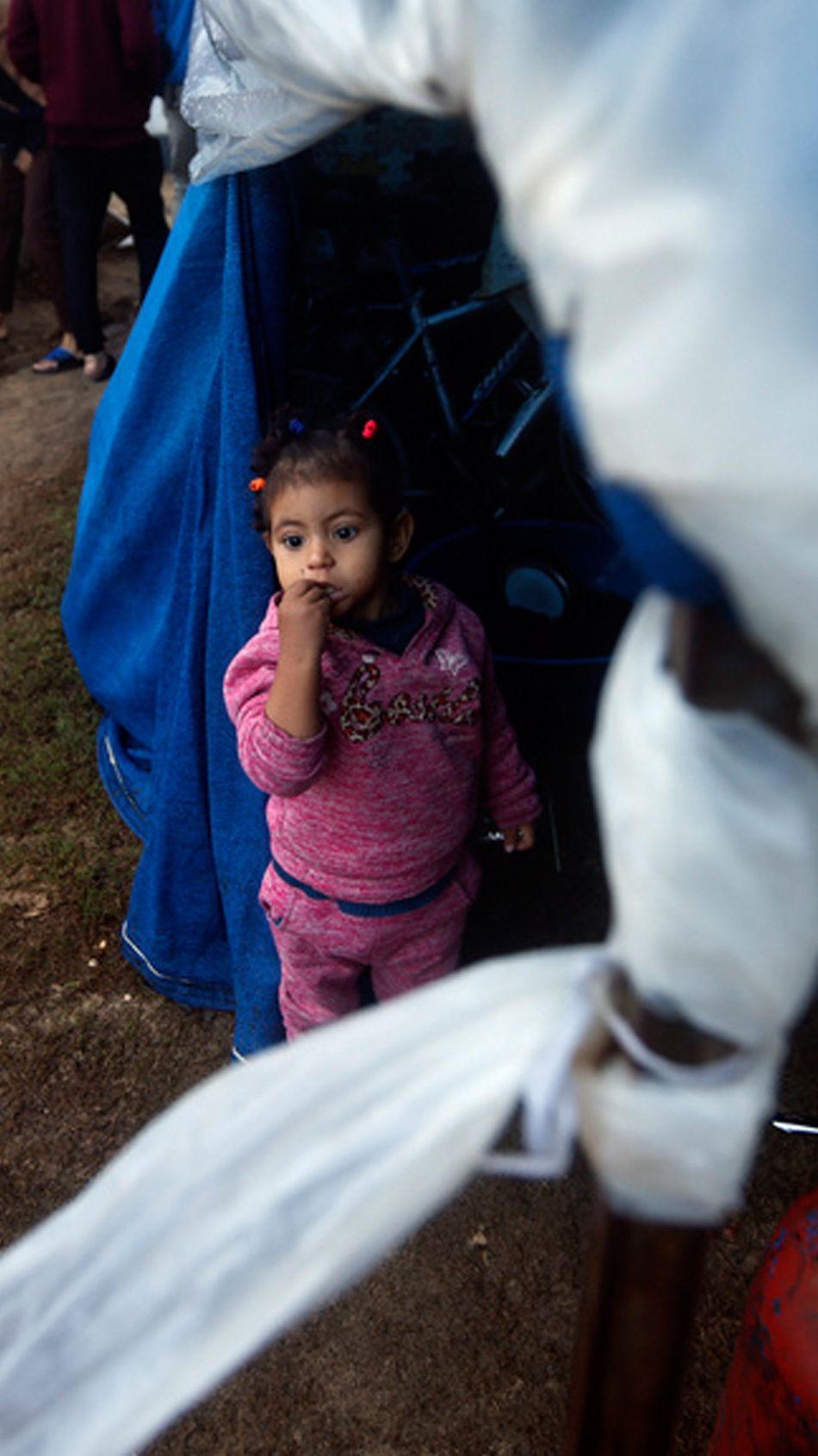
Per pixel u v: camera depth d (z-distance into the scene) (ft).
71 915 9.09
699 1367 6.33
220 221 8.11
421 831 6.40
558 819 9.51
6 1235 7.08
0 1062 8.05
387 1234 2.61
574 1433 3.10
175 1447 6.12
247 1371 6.40
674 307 1.65
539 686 8.33
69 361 17.80
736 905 2.07
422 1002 2.65
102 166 15.25
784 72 1.60
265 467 6.05
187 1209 2.69
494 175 2.00
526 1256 6.90
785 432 1.63
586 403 1.82
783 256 1.59
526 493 10.90
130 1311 2.74
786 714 2.00
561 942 8.67
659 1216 2.53
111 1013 8.38
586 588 9.57
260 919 7.67
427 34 2.09
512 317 11.51
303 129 4.31
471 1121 2.56
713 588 1.90
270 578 7.00
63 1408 2.79
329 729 6.06
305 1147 2.64
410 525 6.18
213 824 7.86
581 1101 2.49
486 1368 6.41
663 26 1.66
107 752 10.36
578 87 1.73
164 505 9.32
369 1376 6.38
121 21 13.87
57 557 13.29
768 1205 7.04
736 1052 2.35
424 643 6.16
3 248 17.85
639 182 1.68
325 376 10.87
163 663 8.39
